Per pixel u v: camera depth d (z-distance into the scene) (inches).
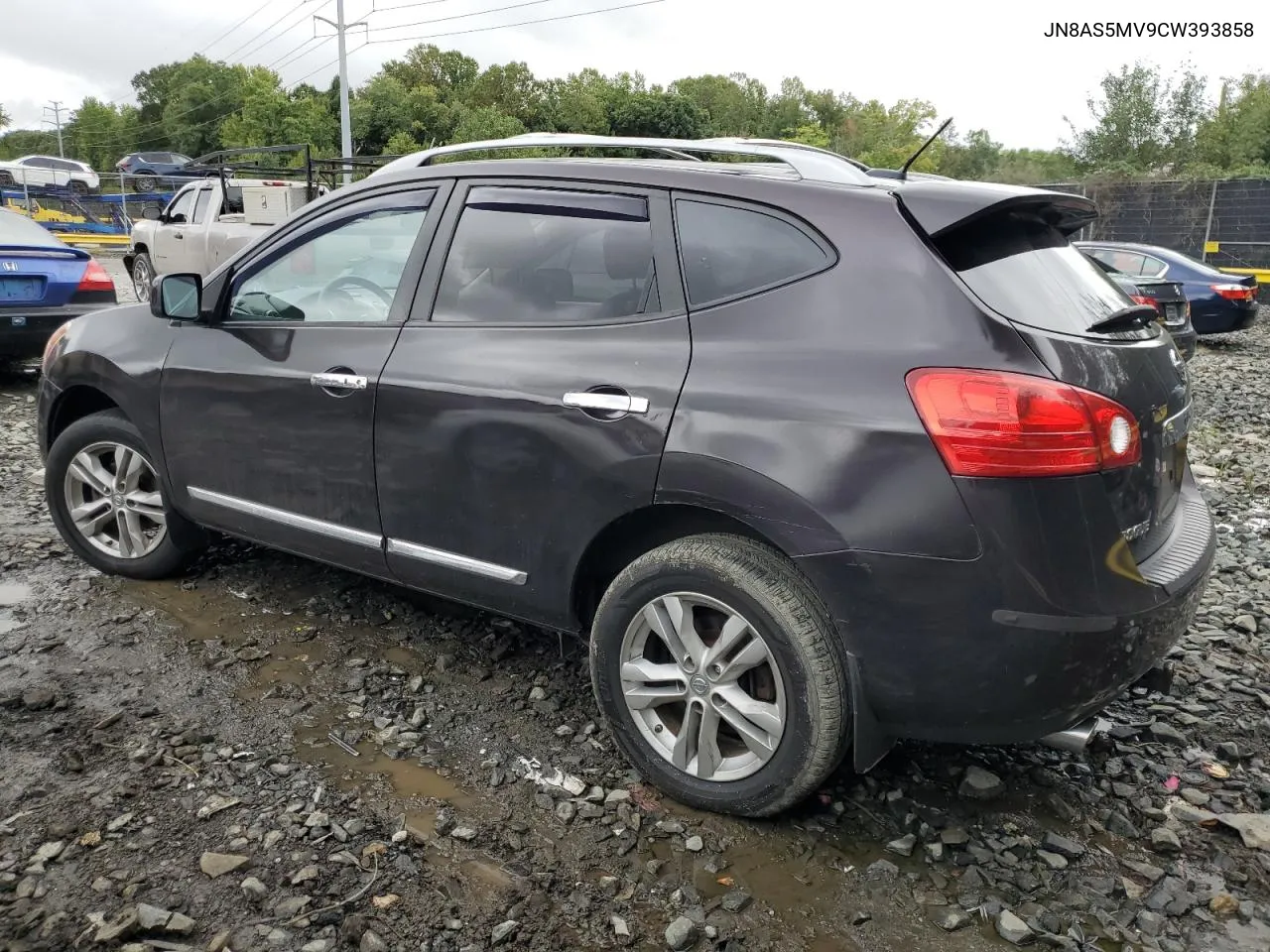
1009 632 88.4
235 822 102.0
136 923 86.0
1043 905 95.0
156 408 150.8
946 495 88.5
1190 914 94.8
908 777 115.7
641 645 109.3
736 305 102.4
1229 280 571.8
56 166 1374.3
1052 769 118.9
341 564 135.7
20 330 308.0
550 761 116.8
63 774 109.1
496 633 150.2
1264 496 248.8
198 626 149.3
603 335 109.3
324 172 669.9
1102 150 1467.8
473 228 123.5
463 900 92.5
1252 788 115.4
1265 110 1535.4
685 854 100.6
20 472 232.8
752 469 95.7
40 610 153.1
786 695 98.1
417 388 120.1
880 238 96.8
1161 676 107.3
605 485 106.0
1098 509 90.2
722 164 117.4
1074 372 90.2
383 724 123.3
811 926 91.3
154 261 594.2
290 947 85.5
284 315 140.1
